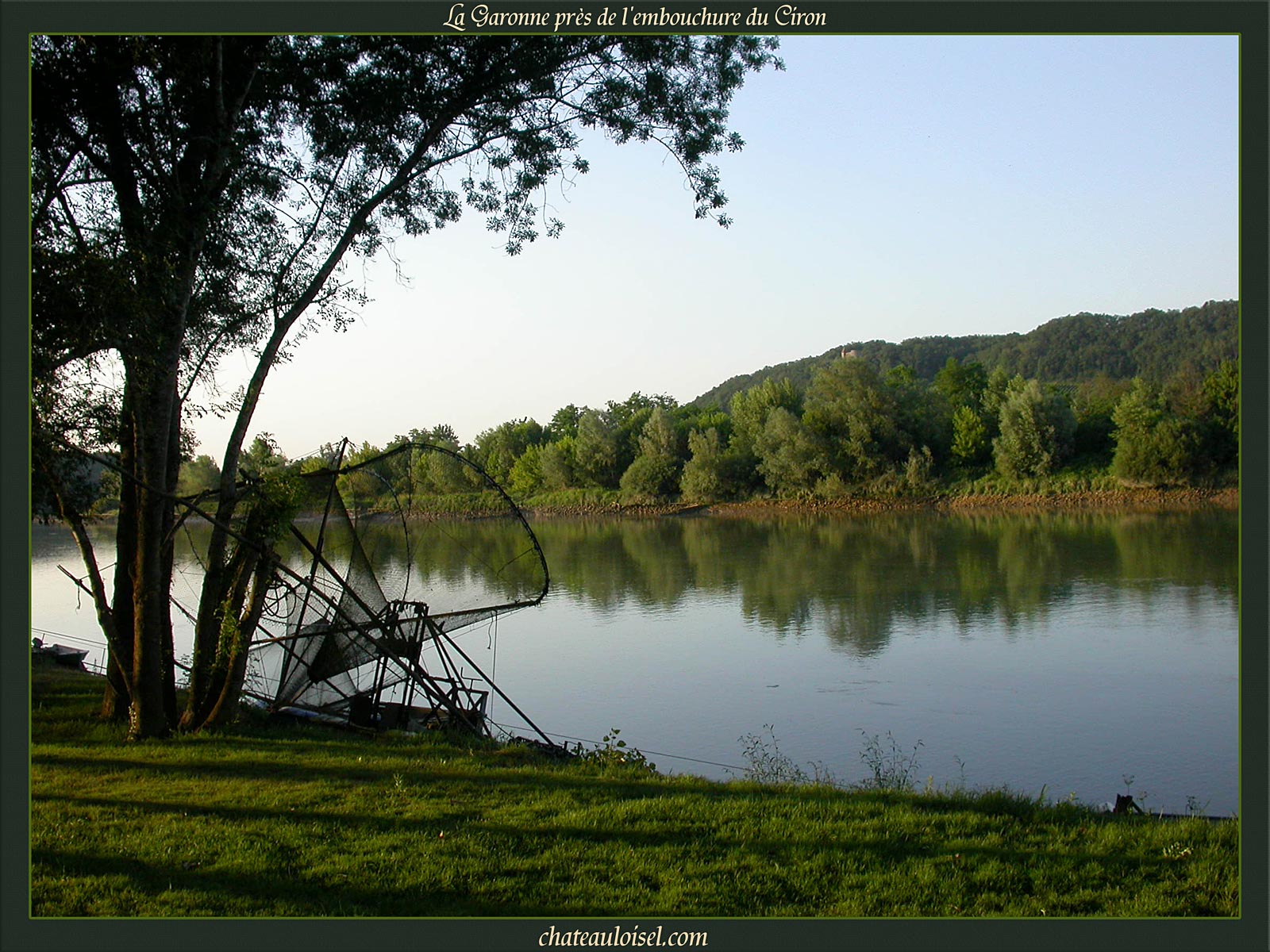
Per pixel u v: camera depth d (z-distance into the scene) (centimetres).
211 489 1343
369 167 1389
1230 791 1424
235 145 1195
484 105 1373
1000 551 4284
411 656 1333
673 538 5719
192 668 1253
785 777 1241
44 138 1061
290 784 952
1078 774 1517
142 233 1095
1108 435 6775
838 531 5659
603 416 9044
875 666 2278
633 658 2398
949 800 912
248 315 1272
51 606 3300
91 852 753
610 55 1374
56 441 1014
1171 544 4166
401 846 763
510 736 1364
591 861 734
